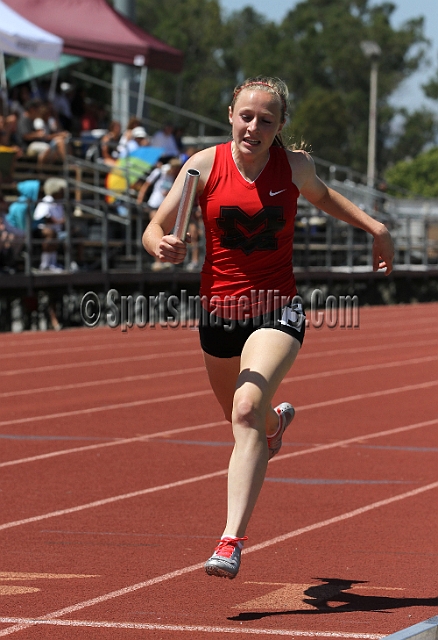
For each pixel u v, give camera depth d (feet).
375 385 71.46
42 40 128.98
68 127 143.54
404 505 38.11
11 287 101.19
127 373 75.10
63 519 35.63
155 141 144.56
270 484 41.73
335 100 508.12
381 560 30.71
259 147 26.40
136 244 124.88
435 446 50.08
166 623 24.26
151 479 42.24
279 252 27.37
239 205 26.84
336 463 45.93
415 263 184.65
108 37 143.84
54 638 23.13
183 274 123.54
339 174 346.54
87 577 28.48
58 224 110.42
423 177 534.37
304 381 73.15
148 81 492.95
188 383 70.54
